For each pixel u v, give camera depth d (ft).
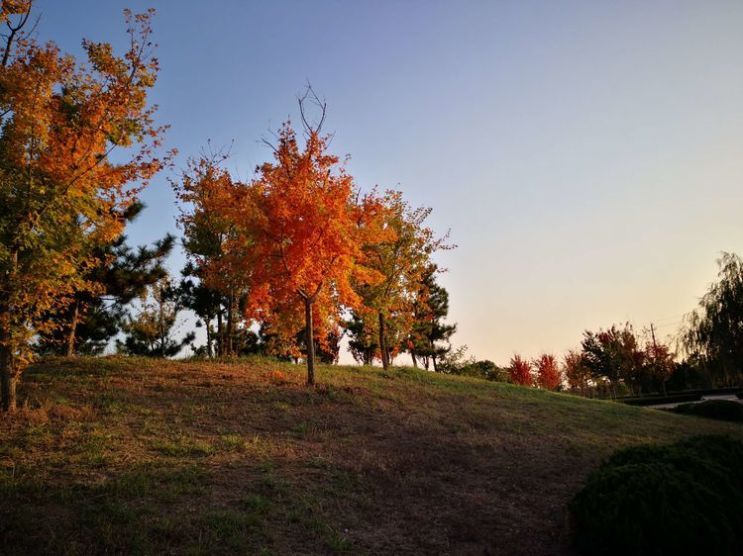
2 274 36.11
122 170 41.55
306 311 59.16
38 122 37.04
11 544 19.40
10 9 37.40
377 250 82.89
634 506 22.17
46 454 29.01
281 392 52.29
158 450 31.78
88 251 42.24
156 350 99.40
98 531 20.95
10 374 36.94
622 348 153.48
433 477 33.73
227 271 66.23
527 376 156.04
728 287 98.48
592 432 52.80
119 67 40.83
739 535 22.31
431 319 105.29
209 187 67.51
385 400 56.24
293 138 56.95
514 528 27.04
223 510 24.36
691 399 130.93
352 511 26.76
